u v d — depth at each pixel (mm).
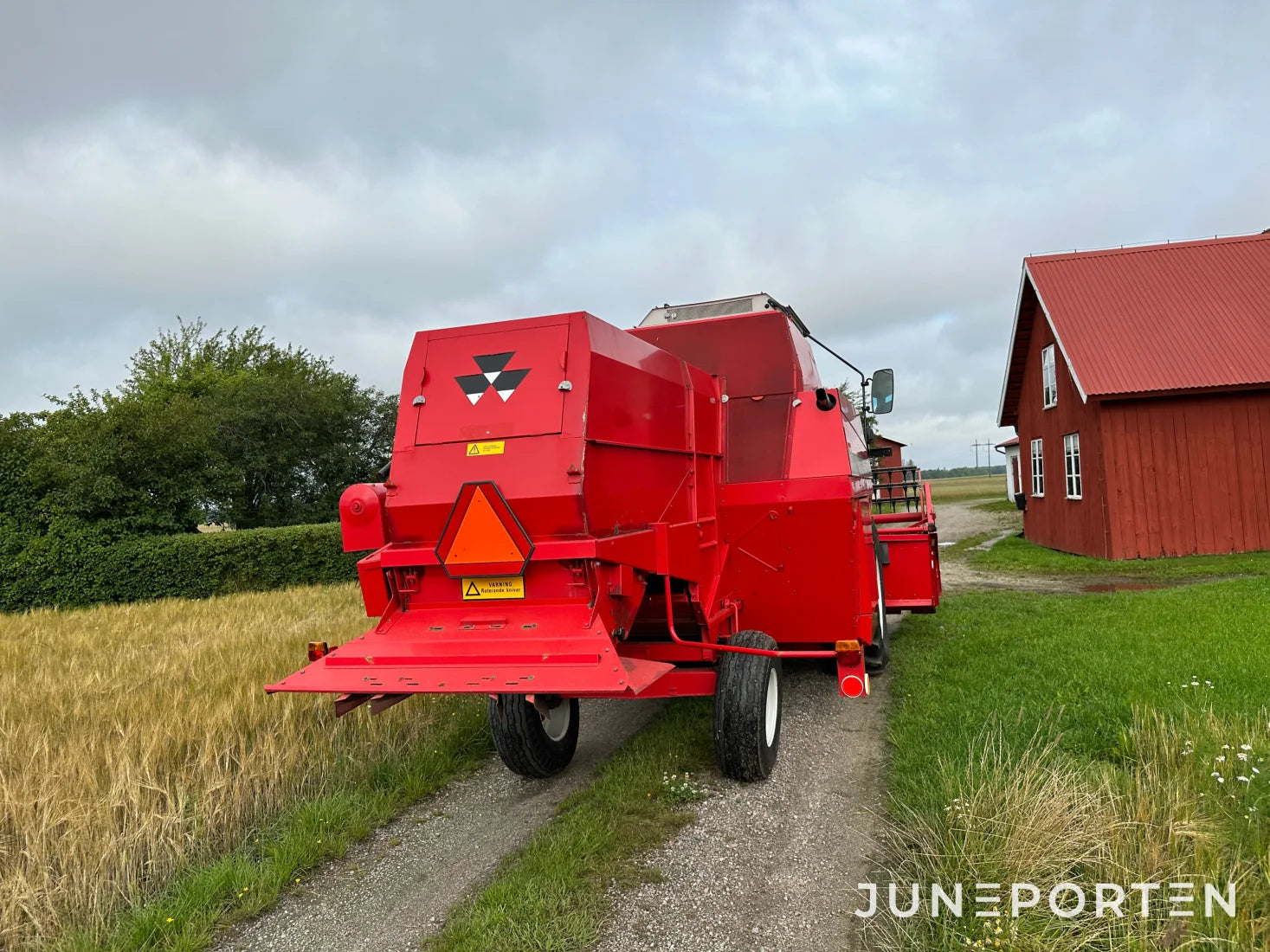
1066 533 17453
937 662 7285
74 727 5777
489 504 4141
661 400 5066
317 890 4004
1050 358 18375
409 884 4016
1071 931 2885
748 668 4867
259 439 29719
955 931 3008
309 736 5688
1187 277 16781
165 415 19625
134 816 4320
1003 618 9289
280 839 4453
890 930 3264
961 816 3559
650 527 4695
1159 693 5527
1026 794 3574
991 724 5195
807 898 3588
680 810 4570
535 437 4195
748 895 3645
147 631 11195
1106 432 15164
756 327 6230
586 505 4062
